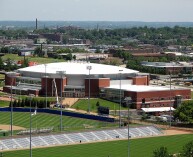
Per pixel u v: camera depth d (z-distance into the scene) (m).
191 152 178.00
